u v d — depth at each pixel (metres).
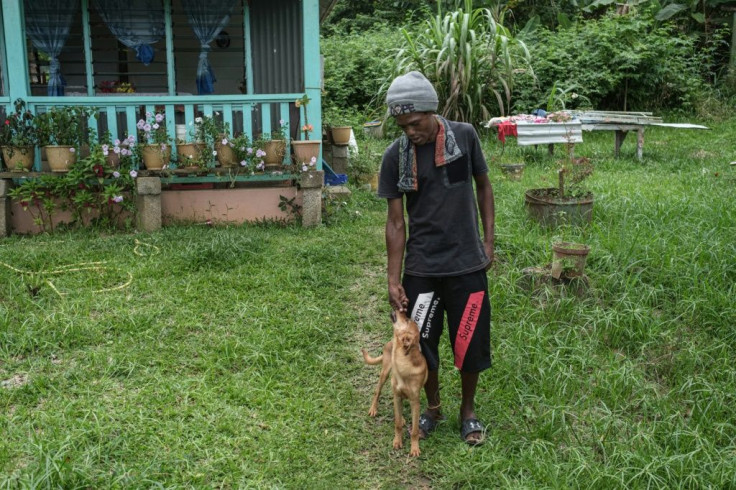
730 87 16.38
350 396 3.92
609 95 15.79
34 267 5.73
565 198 6.58
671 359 4.27
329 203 7.59
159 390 3.86
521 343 4.34
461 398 3.88
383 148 12.03
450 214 3.22
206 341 4.47
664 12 16.53
